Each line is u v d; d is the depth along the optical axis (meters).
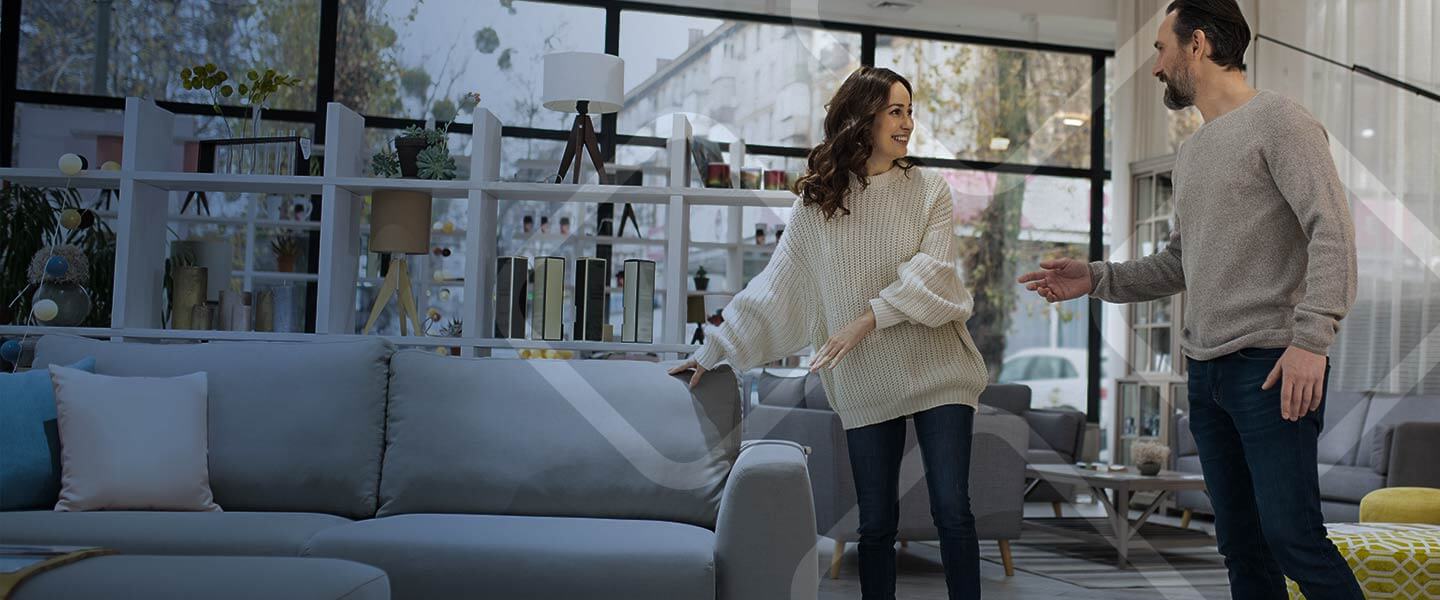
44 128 6.10
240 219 5.59
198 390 2.55
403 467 2.47
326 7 6.27
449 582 2.06
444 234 5.88
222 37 6.25
